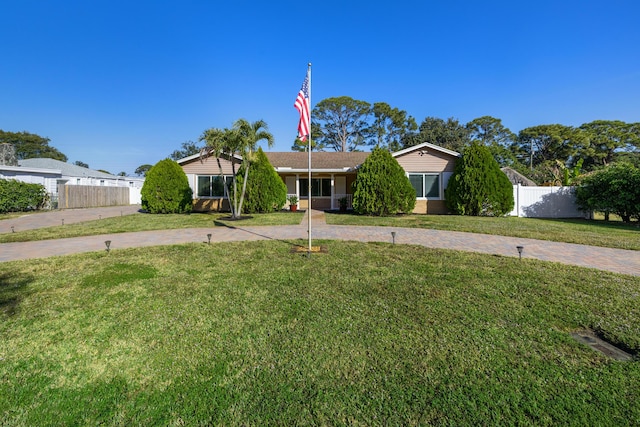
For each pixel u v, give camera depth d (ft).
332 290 14.62
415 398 7.38
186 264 19.51
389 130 147.43
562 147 141.90
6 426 6.66
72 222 42.19
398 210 51.98
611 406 7.03
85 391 7.79
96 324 11.31
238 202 52.80
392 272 17.51
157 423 6.72
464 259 20.49
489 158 50.65
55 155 164.76
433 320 11.39
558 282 15.60
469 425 6.55
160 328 10.98
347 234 31.50
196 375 8.35
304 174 65.82
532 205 51.37
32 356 9.31
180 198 54.65
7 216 50.19
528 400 7.25
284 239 28.50
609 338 10.04
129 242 27.50
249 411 7.02
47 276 17.08
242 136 42.65
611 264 19.49
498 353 9.21
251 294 14.19
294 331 10.65
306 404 7.22
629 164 42.29
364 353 9.28
